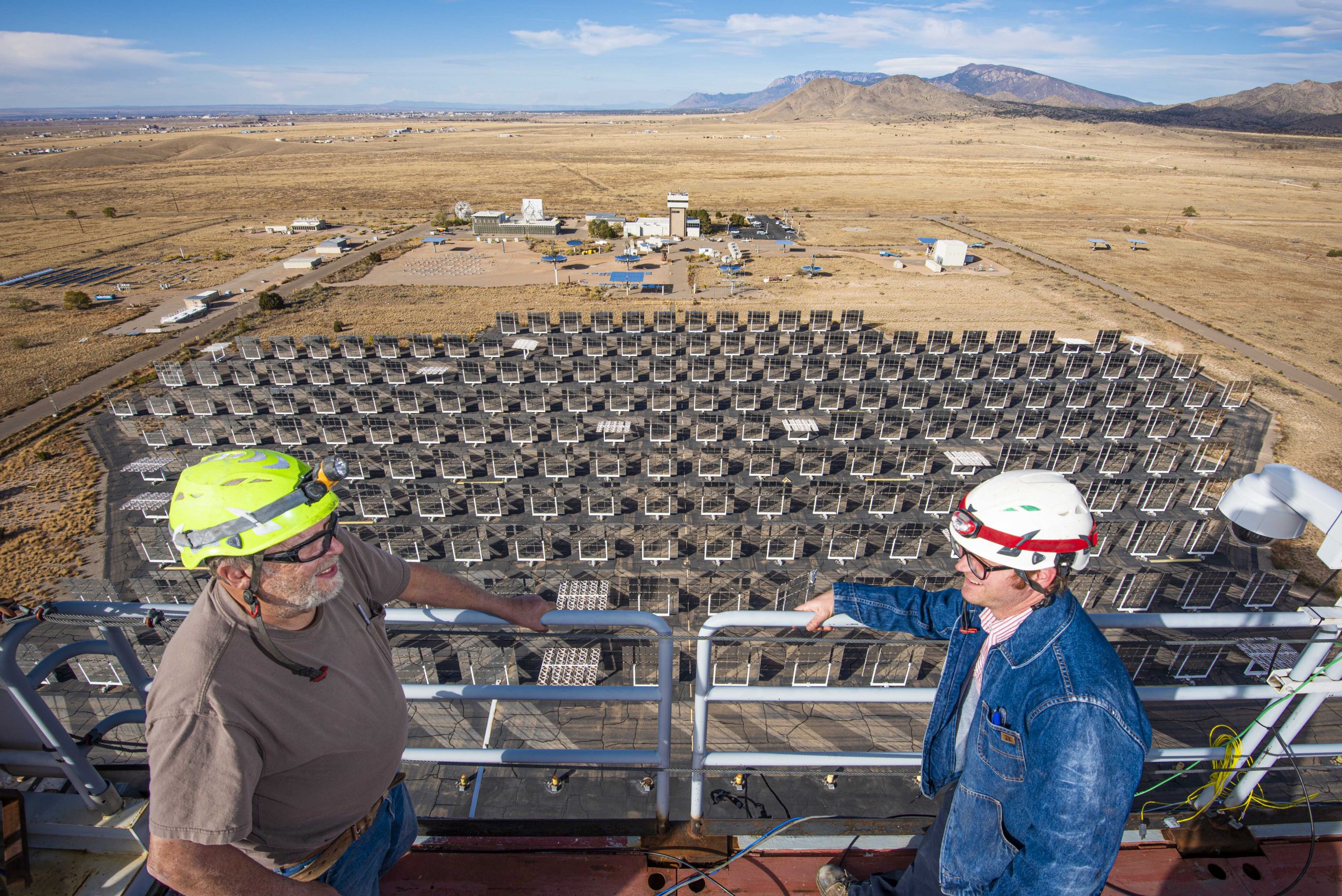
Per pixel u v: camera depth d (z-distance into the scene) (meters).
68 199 149.50
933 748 3.71
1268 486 4.55
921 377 47.31
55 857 3.94
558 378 47.62
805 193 153.00
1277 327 64.19
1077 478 34.94
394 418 41.81
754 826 4.55
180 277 84.06
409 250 99.81
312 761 3.07
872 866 4.41
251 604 2.81
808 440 39.25
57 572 29.38
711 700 4.20
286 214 130.38
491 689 4.10
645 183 172.12
